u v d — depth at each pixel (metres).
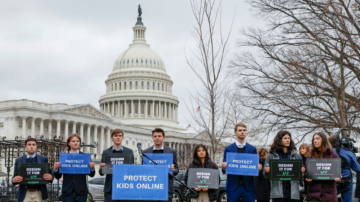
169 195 14.52
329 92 34.66
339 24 31.86
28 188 15.11
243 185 14.76
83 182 15.46
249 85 38.31
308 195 14.18
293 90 34.53
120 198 10.34
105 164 14.41
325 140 14.30
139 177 10.41
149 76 182.25
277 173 13.95
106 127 141.00
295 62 33.75
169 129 178.62
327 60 33.53
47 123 124.44
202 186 14.96
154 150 15.27
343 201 15.98
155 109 183.62
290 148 14.70
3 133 115.12
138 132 159.38
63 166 15.09
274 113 37.53
